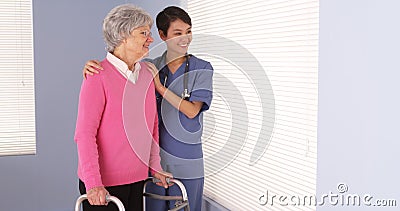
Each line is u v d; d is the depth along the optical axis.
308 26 2.25
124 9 2.16
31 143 4.12
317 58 2.20
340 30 1.98
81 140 2.10
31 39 4.06
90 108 2.12
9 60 4.02
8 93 4.03
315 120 2.25
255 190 2.72
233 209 2.88
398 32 1.71
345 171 1.99
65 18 4.09
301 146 2.36
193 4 3.26
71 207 4.21
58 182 4.16
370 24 1.83
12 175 4.04
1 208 4.03
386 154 1.78
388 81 1.76
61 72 4.11
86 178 2.06
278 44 2.49
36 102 4.06
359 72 1.89
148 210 2.53
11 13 3.99
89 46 4.17
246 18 2.73
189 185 2.42
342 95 1.98
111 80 2.15
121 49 2.18
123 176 2.23
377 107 1.81
